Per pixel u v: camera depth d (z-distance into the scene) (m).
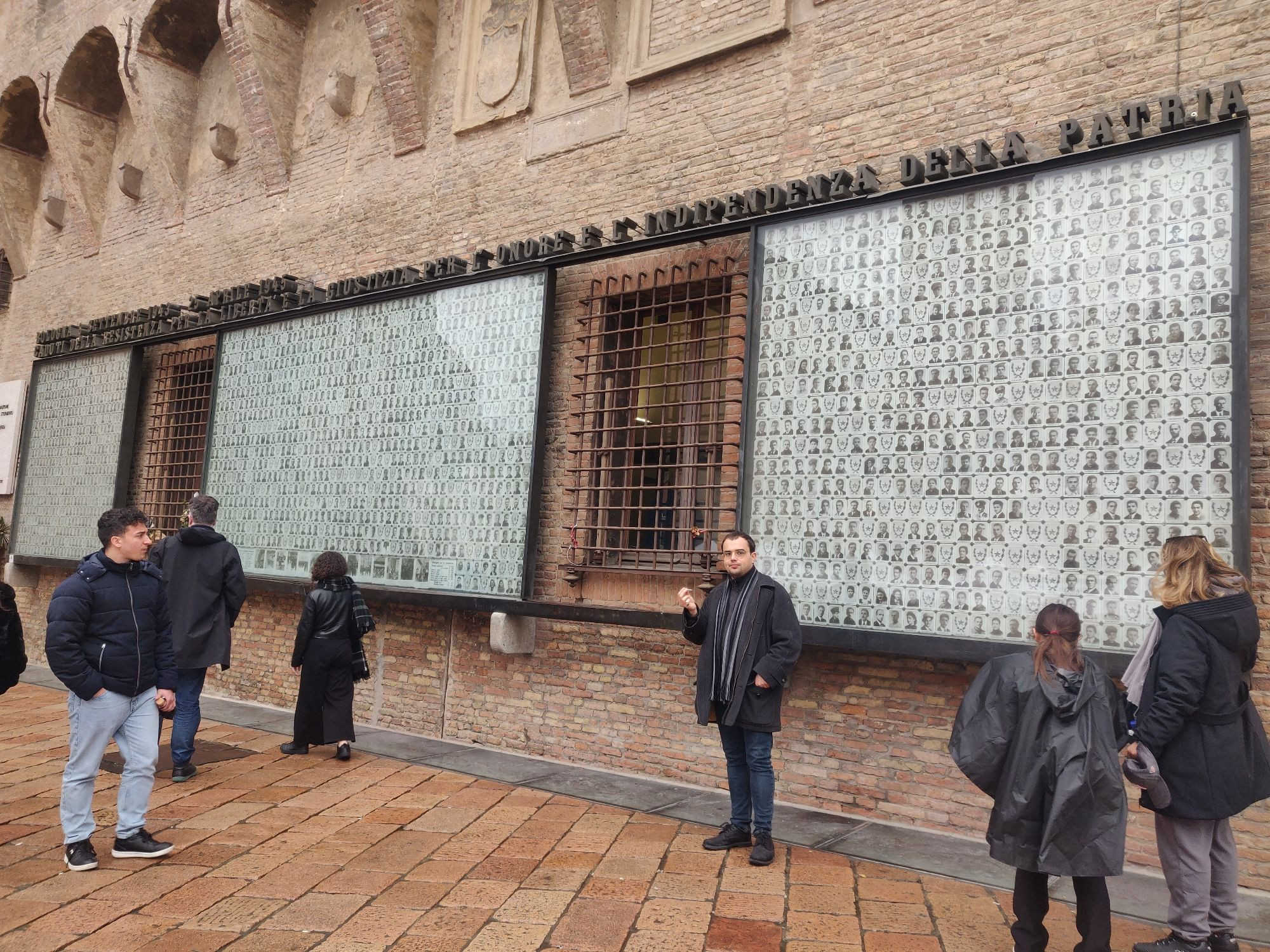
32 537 12.36
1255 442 4.82
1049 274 5.27
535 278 7.69
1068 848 3.17
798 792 6.03
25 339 14.08
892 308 5.77
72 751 4.43
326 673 6.89
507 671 7.65
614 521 7.34
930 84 6.28
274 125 10.68
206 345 10.81
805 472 5.97
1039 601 5.09
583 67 8.12
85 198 13.20
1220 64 5.20
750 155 7.06
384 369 8.68
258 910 4.01
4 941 3.65
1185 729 3.52
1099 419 5.03
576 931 3.83
